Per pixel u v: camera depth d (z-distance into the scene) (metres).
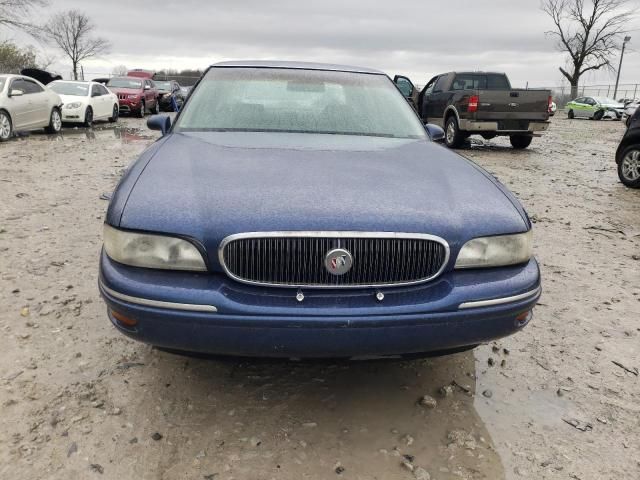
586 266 4.59
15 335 3.03
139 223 2.15
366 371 2.85
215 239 2.11
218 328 2.05
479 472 2.14
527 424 2.45
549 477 2.13
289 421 2.41
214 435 2.29
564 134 20.56
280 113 3.48
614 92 50.00
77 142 12.49
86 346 2.95
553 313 3.61
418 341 2.14
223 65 3.95
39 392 2.53
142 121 20.55
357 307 2.07
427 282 2.20
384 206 2.24
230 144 2.96
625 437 2.38
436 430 2.38
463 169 2.78
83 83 17.80
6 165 8.64
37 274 3.91
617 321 3.52
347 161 2.73
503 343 3.19
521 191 7.91
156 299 2.06
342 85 3.81
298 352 2.09
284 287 2.12
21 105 12.77
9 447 2.16
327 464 2.15
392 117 3.62
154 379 2.68
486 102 12.11
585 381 2.81
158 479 2.04
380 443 2.29
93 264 4.15
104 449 2.18
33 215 5.53
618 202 7.29
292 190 2.29
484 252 2.27
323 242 2.11
